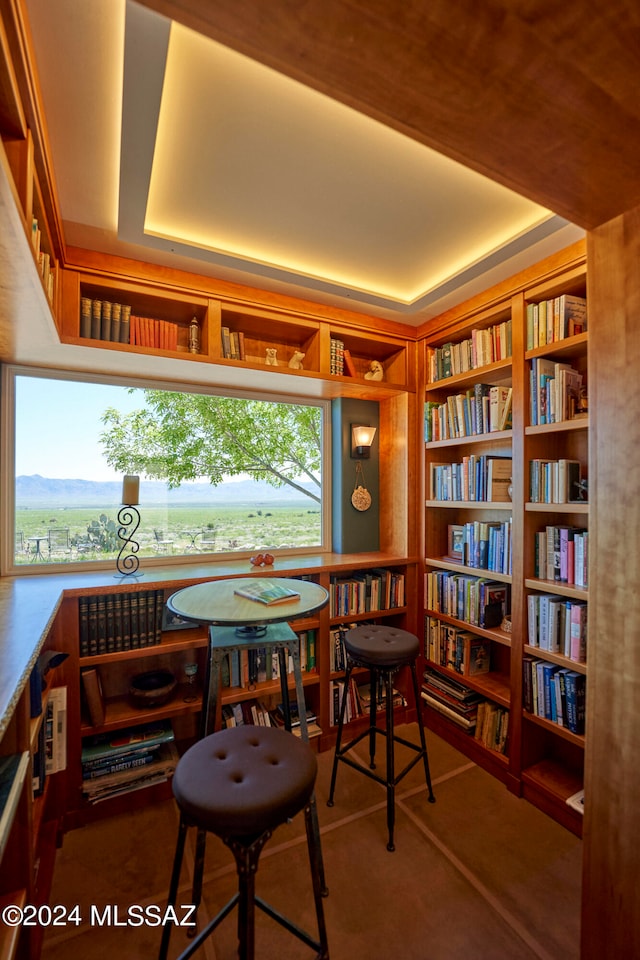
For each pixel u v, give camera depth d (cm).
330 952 134
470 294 234
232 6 58
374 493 304
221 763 114
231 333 229
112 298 209
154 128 118
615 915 105
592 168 89
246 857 99
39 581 202
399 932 140
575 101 72
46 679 176
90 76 109
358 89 71
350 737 252
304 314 241
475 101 72
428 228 183
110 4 93
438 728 261
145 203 153
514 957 133
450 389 280
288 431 293
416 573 281
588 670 112
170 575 216
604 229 109
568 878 161
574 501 194
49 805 179
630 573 103
